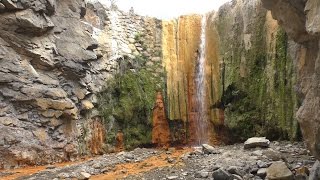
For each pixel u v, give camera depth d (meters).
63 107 10.45
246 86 12.00
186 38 14.15
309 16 3.66
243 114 11.94
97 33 12.64
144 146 12.70
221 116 12.68
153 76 13.48
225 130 12.54
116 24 13.41
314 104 4.16
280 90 10.70
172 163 9.12
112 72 12.58
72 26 11.43
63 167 9.11
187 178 7.01
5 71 9.48
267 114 11.20
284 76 10.61
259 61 11.85
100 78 12.16
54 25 10.81
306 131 4.50
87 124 11.41
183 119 13.25
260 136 11.39
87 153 11.16
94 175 8.21
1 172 8.57
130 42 13.57
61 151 10.35
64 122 10.68
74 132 10.82
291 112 10.33
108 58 12.56
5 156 9.12
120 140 12.20
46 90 10.20
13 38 9.81
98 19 12.95
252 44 11.98
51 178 7.84
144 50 13.79
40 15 10.30
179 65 13.80
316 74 4.04
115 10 13.75
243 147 10.16
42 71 10.52
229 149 10.25
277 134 11.04
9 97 9.48
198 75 13.85
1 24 9.56
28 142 9.62
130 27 13.75
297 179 5.79
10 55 9.72
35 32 10.20
